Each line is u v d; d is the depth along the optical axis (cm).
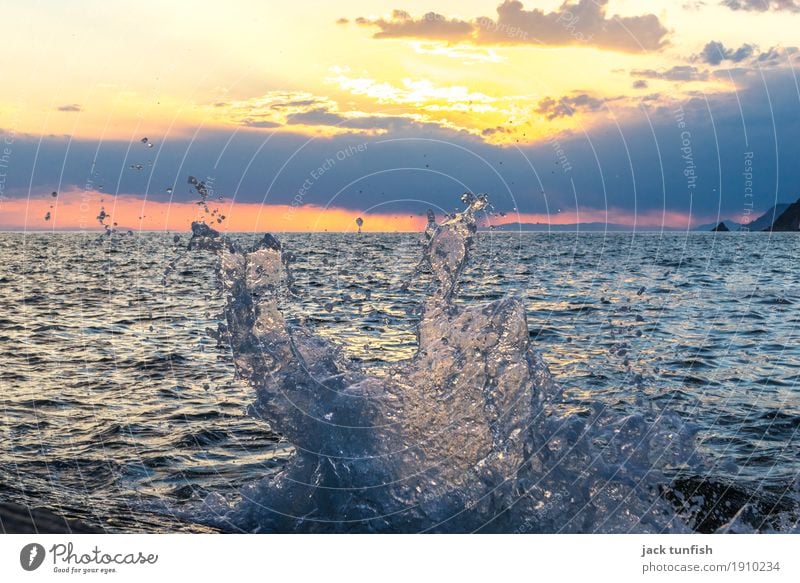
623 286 2381
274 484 755
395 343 1393
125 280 2653
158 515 717
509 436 745
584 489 721
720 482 757
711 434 920
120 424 962
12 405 1039
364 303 1833
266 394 782
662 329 1608
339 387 785
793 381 1167
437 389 778
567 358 1309
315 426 766
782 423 958
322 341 845
